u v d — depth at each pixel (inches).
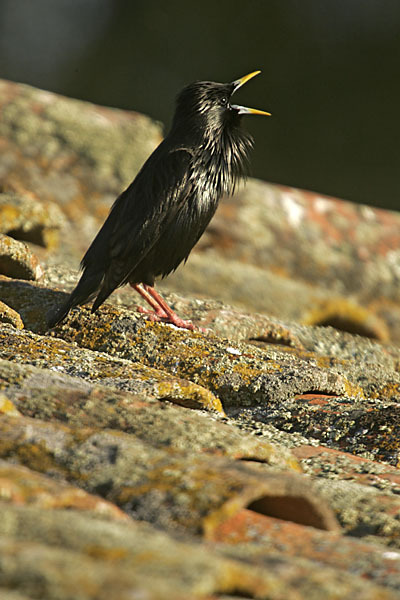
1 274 410.6
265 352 346.3
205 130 434.6
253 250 700.0
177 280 612.1
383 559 159.0
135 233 407.8
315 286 705.6
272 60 1809.8
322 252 728.3
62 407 215.5
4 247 401.7
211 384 309.6
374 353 458.3
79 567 120.2
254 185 762.8
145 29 1884.8
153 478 172.7
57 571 118.1
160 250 420.2
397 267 748.0
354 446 264.2
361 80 1765.5
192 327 395.2
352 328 590.2
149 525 160.9
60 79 1939.0
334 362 384.8
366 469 229.6
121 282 404.5
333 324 593.6
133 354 332.5
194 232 434.6
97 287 401.7
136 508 165.2
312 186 1710.1
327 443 269.4
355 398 306.0
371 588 136.6
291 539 168.2
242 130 456.8
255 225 717.9
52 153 700.7
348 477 223.9
